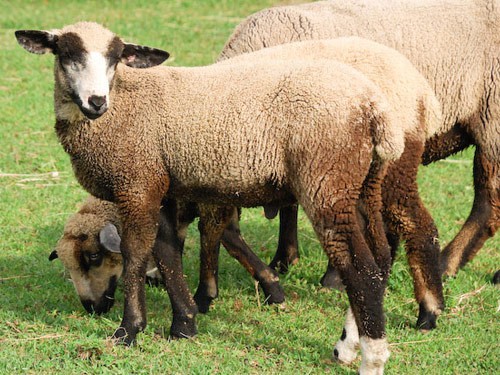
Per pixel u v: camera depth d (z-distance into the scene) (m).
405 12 11.22
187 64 20.86
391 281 11.39
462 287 11.42
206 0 26.77
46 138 16.84
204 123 8.87
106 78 9.03
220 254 12.67
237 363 9.05
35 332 9.73
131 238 9.40
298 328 10.20
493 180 11.12
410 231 9.84
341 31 11.19
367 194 8.94
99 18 24.64
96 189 9.67
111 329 9.84
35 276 11.68
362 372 8.48
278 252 12.23
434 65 10.97
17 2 26.42
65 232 10.87
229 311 10.76
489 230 11.38
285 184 8.80
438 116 9.80
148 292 11.34
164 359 9.12
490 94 10.84
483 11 11.02
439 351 9.69
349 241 8.41
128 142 9.20
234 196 9.13
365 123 8.42
